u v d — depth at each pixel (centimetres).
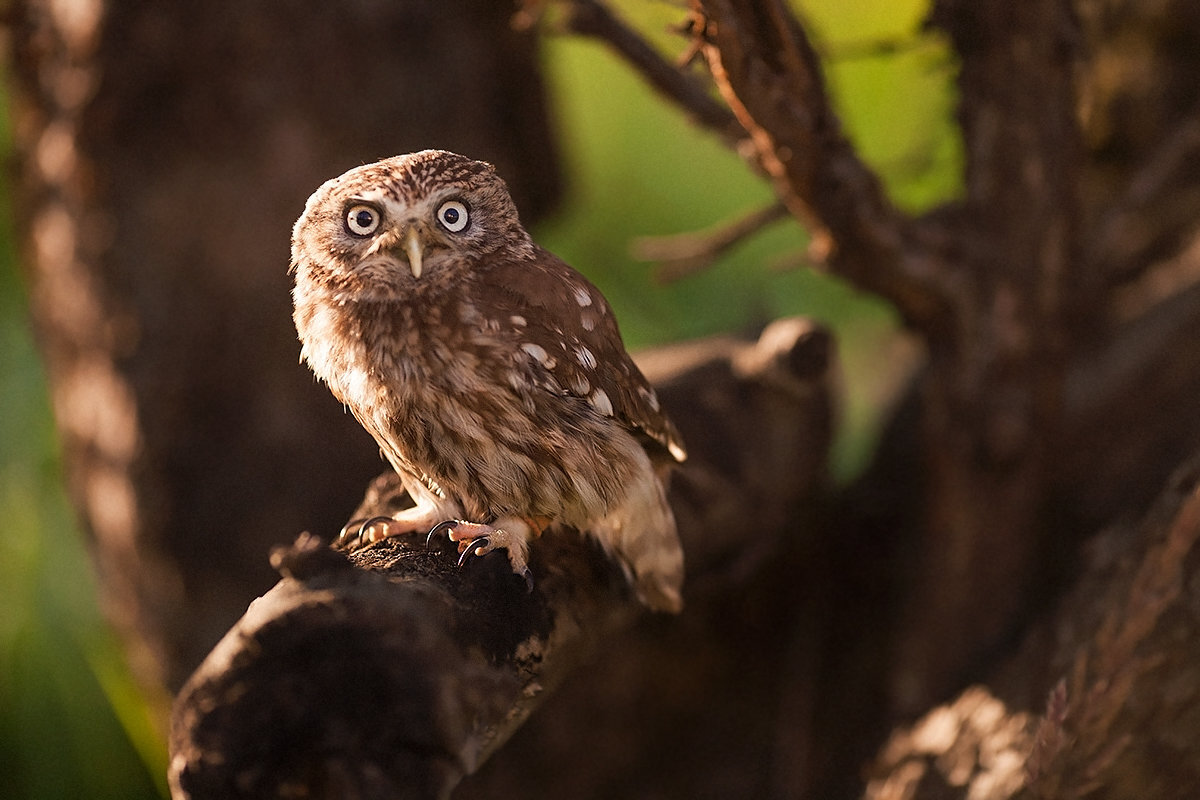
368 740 387
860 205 677
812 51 606
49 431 1134
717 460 795
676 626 897
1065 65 704
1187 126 838
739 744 933
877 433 1016
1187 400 855
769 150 644
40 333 996
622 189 1338
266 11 910
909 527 927
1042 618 757
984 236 744
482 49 992
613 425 614
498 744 519
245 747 387
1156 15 927
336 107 934
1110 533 744
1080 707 571
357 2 933
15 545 1120
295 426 940
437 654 405
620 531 614
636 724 914
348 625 398
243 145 923
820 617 945
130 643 1009
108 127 912
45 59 920
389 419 609
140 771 1157
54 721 1130
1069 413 884
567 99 1340
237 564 939
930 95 1041
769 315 1082
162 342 930
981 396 771
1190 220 949
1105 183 971
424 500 634
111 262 926
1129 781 565
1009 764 678
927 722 768
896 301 760
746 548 835
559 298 611
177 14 899
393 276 594
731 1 555
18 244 998
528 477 600
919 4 1116
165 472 934
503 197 630
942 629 828
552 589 541
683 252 916
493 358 588
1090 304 920
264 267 931
